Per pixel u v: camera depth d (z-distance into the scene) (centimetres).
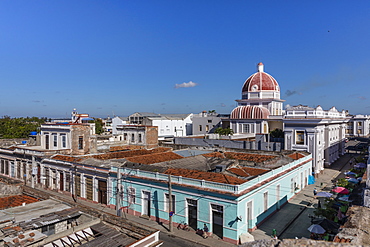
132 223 1550
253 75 7506
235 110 7150
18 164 4459
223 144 5356
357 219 1373
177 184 2584
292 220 2720
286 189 3234
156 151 4738
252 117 6775
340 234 1231
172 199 2675
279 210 2992
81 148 4291
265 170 3044
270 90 7181
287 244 1146
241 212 2300
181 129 8594
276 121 6706
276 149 4862
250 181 2442
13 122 8350
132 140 5219
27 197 2156
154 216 2803
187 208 2577
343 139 6894
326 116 5312
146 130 4962
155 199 2794
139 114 8800
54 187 3938
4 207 1916
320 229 2106
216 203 2369
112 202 3206
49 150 4103
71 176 3653
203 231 2414
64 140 4234
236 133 7044
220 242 2306
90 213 1698
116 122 9300
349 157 6506
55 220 1578
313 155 4684
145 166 3123
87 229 1517
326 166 5400
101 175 3294
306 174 4044
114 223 1577
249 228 2442
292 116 4991
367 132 12331
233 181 2453
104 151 4616
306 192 3675
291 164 3416
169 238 2391
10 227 1457
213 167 3319
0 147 4881
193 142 5684
